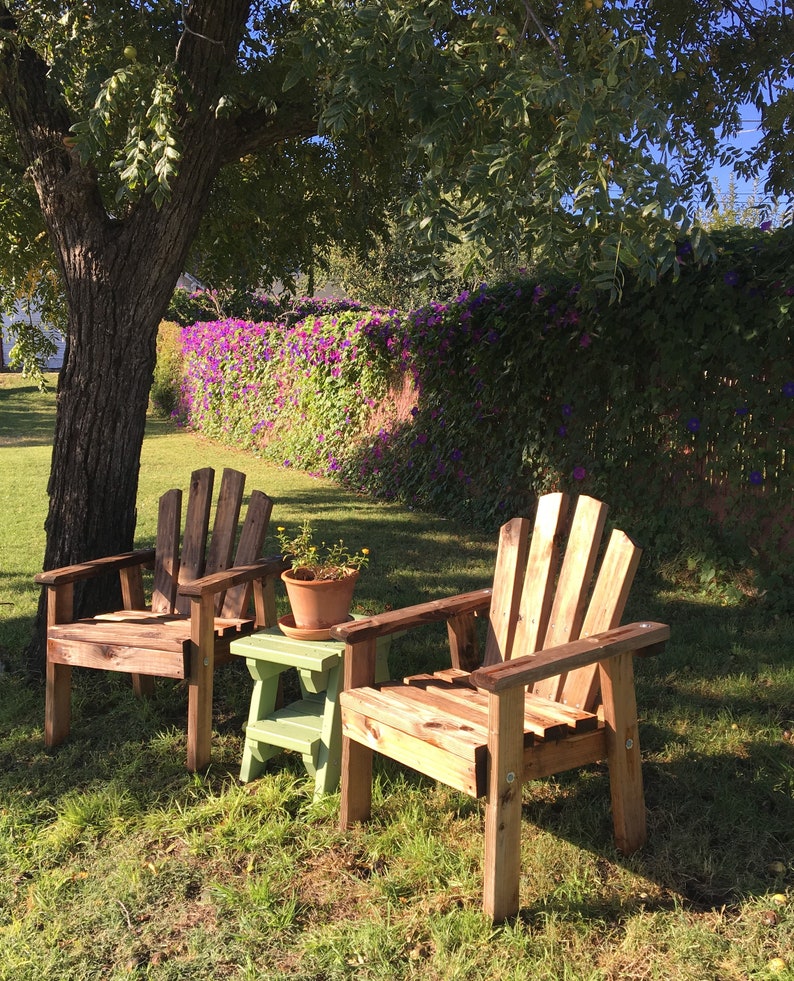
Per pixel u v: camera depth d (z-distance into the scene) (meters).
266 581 3.63
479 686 2.11
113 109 3.29
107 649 3.21
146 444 13.57
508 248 2.53
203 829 2.75
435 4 2.71
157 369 18.36
